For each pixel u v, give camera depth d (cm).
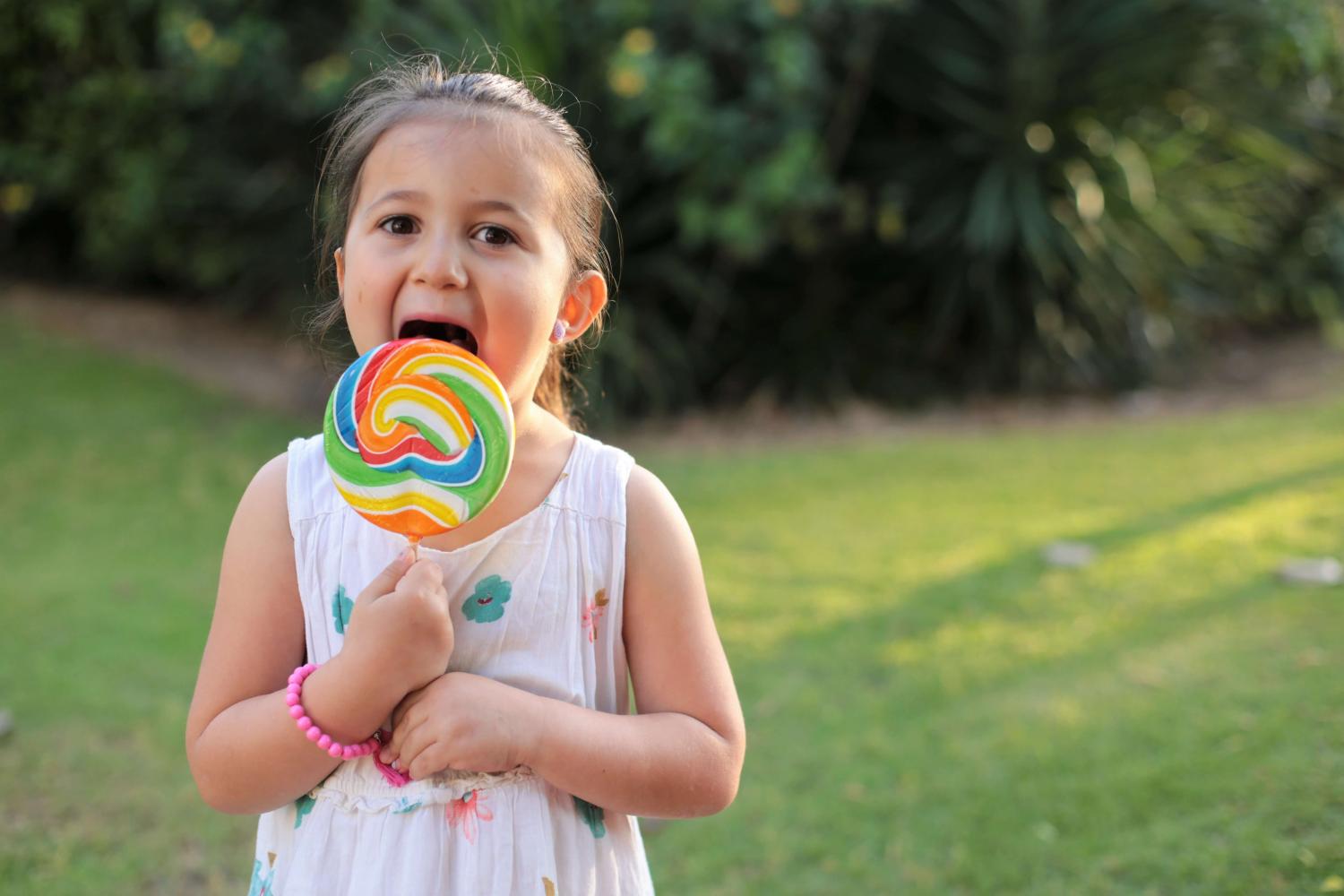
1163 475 506
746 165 579
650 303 648
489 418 111
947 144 667
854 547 429
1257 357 782
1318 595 355
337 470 113
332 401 113
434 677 114
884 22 635
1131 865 230
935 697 310
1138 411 652
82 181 707
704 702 126
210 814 262
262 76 621
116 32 648
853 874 237
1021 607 365
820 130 659
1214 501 459
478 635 121
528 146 119
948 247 664
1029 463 539
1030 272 662
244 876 241
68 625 361
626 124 565
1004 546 423
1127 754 271
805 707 307
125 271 812
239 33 609
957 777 269
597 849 125
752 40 589
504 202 115
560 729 116
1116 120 651
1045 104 640
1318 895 212
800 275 700
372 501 112
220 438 564
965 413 660
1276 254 813
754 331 699
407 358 111
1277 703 285
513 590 122
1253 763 258
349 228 122
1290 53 636
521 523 123
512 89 127
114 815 260
